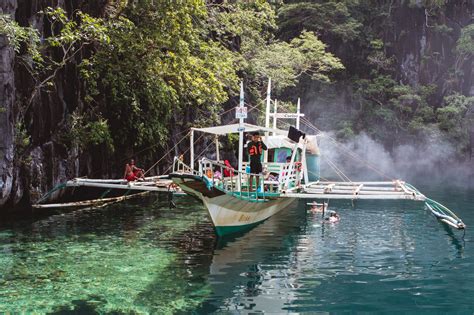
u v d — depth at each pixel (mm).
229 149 28516
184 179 11117
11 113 12969
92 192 18984
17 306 7664
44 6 14930
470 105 41500
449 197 21094
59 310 7512
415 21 44156
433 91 42750
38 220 14328
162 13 16422
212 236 12680
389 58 43031
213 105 23625
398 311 7688
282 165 14891
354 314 7555
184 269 9695
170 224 14164
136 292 8352
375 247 11680
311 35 34969
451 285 8922
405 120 42125
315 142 19984
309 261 10383
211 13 24156
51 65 15008
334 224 14672
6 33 11977
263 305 7840
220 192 11656
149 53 17656
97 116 17094
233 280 9055
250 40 31297
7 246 11289
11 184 13219
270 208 15492
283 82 30703
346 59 43000
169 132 22781
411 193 14180
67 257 10445
